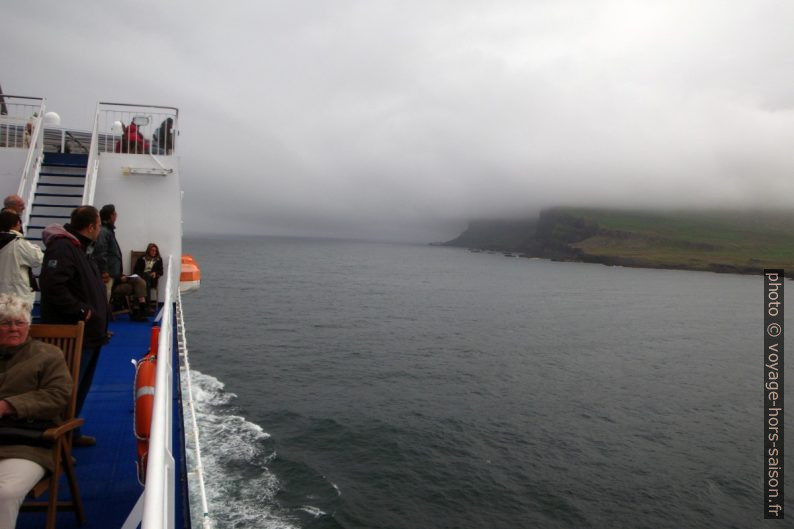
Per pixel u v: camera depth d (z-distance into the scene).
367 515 15.79
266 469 17.80
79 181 11.45
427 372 34.47
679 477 20.36
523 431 24.25
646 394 32.72
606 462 21.34
